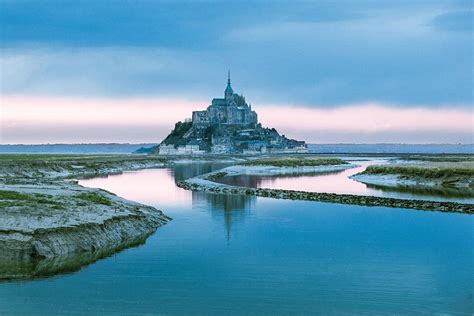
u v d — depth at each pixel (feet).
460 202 267.80
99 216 171.94
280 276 130.00
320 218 218.79
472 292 117.80
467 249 159.22
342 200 276.21
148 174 574.97
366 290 119.24
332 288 120.26
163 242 167.53
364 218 218.38
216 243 166.91
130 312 105.29
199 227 195.62
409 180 404.98
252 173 582.35
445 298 113.50
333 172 606.96
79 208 175.73
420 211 237.45
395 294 116.57
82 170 599.16
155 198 296.30
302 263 142.20
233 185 400.26
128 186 389.80
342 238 175.73
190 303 110.63
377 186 375.45
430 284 123.13
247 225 200.75
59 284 122.83
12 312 105.09
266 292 118.01
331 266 139.13
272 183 420.77
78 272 132.26
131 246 161.27
